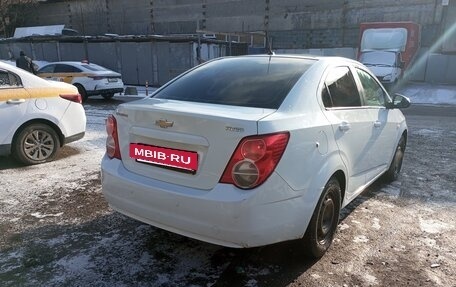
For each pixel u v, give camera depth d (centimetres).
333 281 286
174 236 349
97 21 3859
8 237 342
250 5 3002
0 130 518
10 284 274
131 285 277
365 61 1833
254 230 249
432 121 1105
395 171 524
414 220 396
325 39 2731
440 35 2275
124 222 376
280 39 2914
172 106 285
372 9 2519
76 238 343
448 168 598
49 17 4172
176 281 282
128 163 298
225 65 366
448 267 310
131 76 2311
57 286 273
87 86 1414
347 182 344
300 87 303
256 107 285
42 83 559
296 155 264
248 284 280
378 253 328
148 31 3578
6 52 2694
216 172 254
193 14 3300
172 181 272
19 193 444
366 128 378
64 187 466
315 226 295
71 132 592
